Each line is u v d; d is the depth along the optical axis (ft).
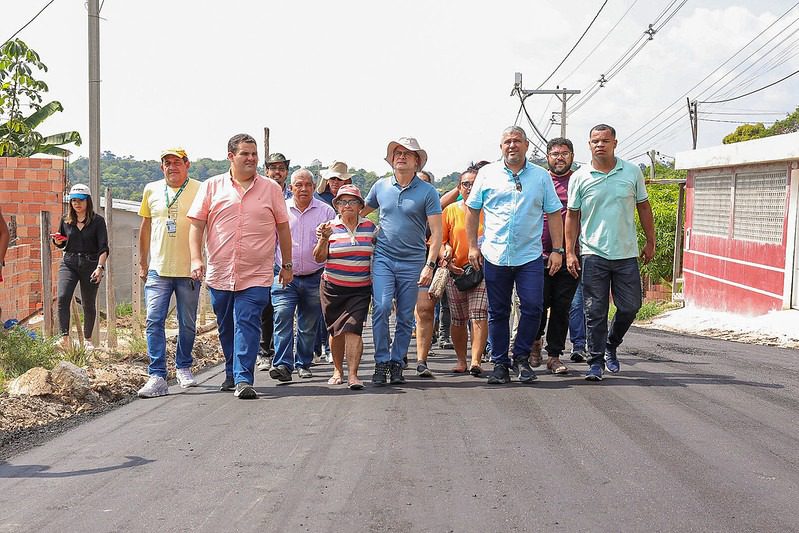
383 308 29.45
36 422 25.05
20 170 63.16
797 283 63.36
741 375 31.01
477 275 31.32
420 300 31.01
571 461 19.30
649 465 18.97
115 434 23.11
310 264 31.76
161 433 22.94
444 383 29.76
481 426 22.67
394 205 29.63
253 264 28.37
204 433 22.74
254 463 19.57
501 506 16.37
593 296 29.40
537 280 28.96
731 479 17.94
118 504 17.01
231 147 28.60
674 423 22.84
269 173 35.60
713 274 78.79
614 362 31.32
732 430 22.08
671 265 107.55
